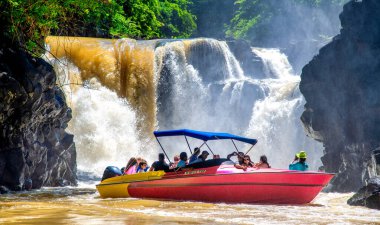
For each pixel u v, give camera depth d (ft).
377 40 67.15
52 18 67.21
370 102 65.51
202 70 120.78
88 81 104.42
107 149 101.55
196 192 46.98
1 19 57.36
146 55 111.24
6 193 56.29
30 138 61.93
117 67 107.45
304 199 45.80
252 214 37.47
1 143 56.29
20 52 58.39
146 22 149.59
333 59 72.69
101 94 104.17
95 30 124.26
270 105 108.88
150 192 49.78
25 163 60.13
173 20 194.29
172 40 118.11
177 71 114.52
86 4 64.59
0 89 52.60
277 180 45.09
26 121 58.75
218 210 39.93
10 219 33.22
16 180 58.39
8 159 57.31
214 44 123.85
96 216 35.01
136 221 32.58
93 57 106.11
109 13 122.93
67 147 72.43
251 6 220.43
